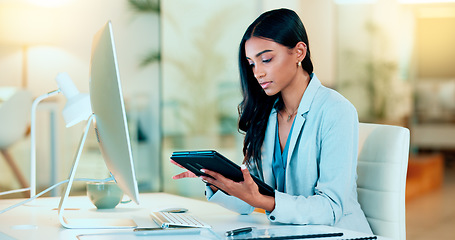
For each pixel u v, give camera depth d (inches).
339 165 55.7
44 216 57.9
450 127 399.9
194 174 59.2
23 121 153.0
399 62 347.6
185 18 182.2
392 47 338.6
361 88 314.0
